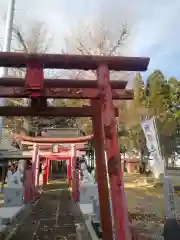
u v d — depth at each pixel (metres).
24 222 10.29
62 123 33.41
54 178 37.50
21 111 5.84
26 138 19.84
